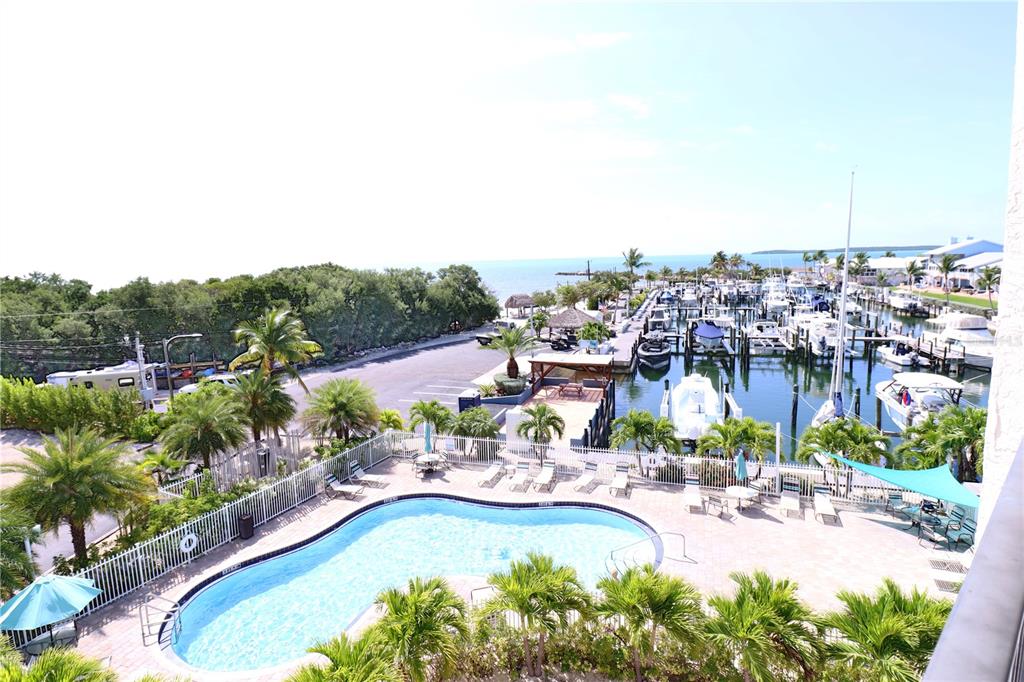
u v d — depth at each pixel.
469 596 15.20
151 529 17.44
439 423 27.09
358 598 16.20
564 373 46.69
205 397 23.22
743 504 19.81
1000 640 1.35
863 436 21.45
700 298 107.00
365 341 64.44
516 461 24.48
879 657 8.89
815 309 92.69
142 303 53.16
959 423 22.19
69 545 19.22
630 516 19.73
